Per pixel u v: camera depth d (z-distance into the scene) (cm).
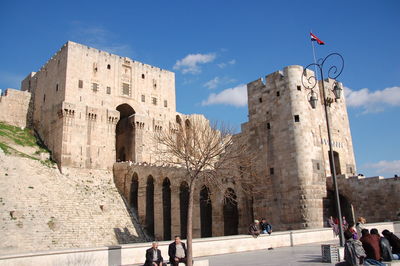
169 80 9638
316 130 4762
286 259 2186
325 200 4509
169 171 5712
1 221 4828
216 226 4888
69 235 5266
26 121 8956
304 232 3278
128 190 6962
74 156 7288
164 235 5778
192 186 2391
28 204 5419
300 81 4753
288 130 4644
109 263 2177
